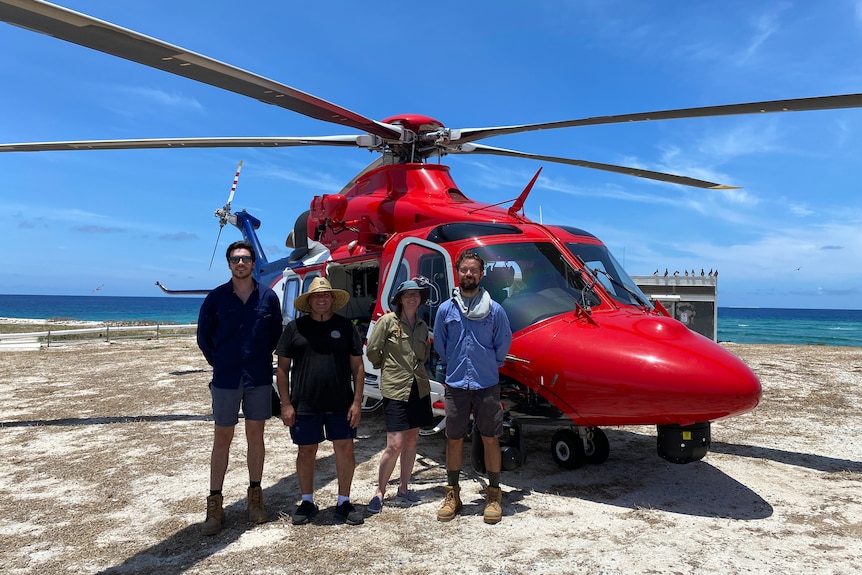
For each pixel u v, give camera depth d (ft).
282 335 12.73
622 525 12.03
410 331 13.38
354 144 22.36
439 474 15.99
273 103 16.84
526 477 15.39
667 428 13.71
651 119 16.58
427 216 19.11
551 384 13.92
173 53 12.81
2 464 17.42
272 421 23.71
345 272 23.80
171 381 33.60
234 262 12.33
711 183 21.67
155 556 11.00
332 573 10.11
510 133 20.94
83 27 11.41
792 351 47.62
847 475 15.34
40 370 38.91
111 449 18.94
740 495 13.82
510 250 16.05
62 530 12.35
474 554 10.73
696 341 13.55
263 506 13.17
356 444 19.67
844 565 10.05
